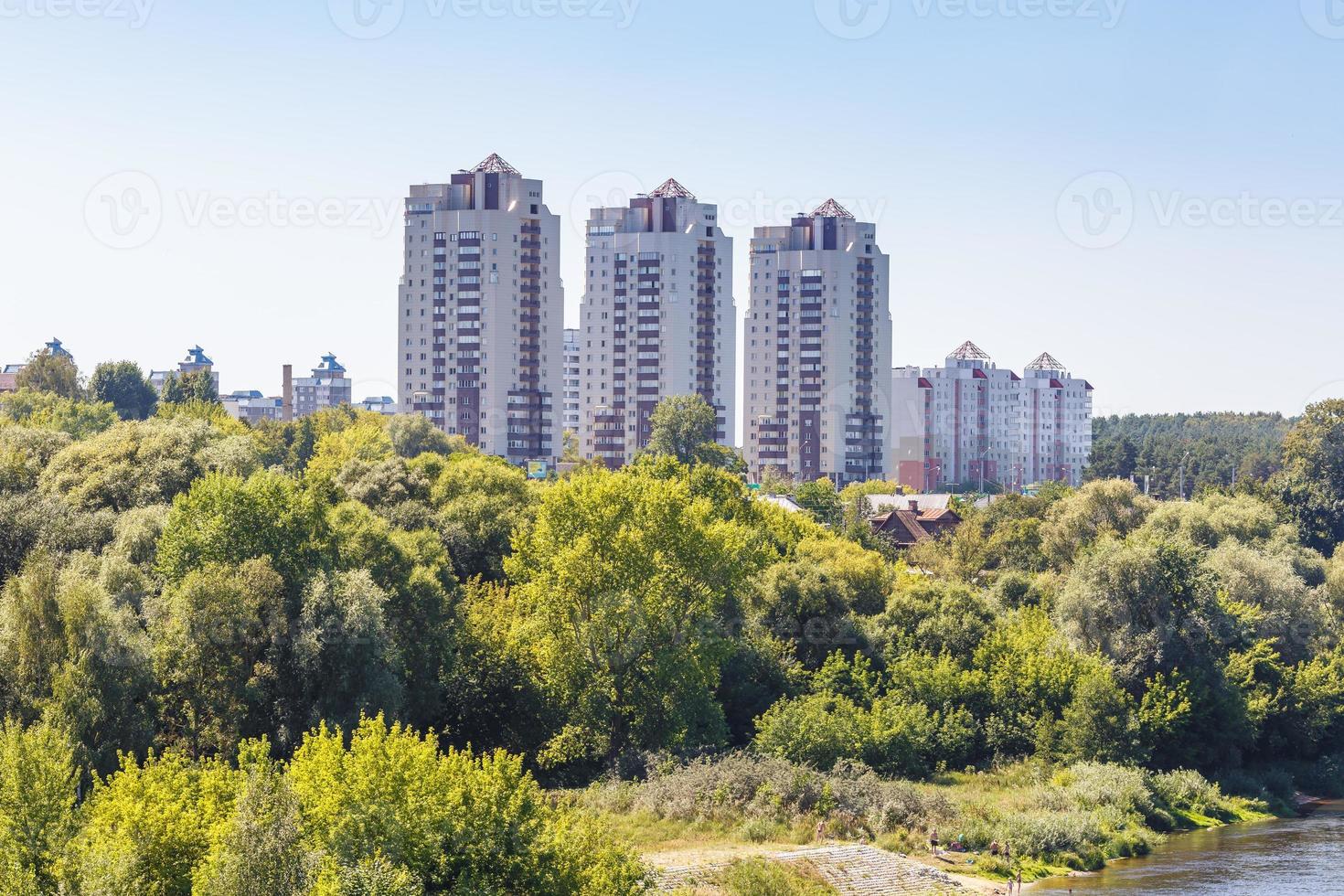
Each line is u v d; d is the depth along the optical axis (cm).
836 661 11006
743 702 10562
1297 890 7538
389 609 8694
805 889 6669
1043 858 8038
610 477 10069
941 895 7006
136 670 7125
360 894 4484
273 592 7831
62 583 7306
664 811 8012
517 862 4894
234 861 4459
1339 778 10881
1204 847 8706
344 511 9488
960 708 10600
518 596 9975
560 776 9081
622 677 9362
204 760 6003
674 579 9488
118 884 4588
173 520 8444
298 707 7775
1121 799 9169
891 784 8719
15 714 6762
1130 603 11006
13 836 4856
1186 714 10288
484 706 9225
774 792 8169
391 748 5050
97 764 6706
